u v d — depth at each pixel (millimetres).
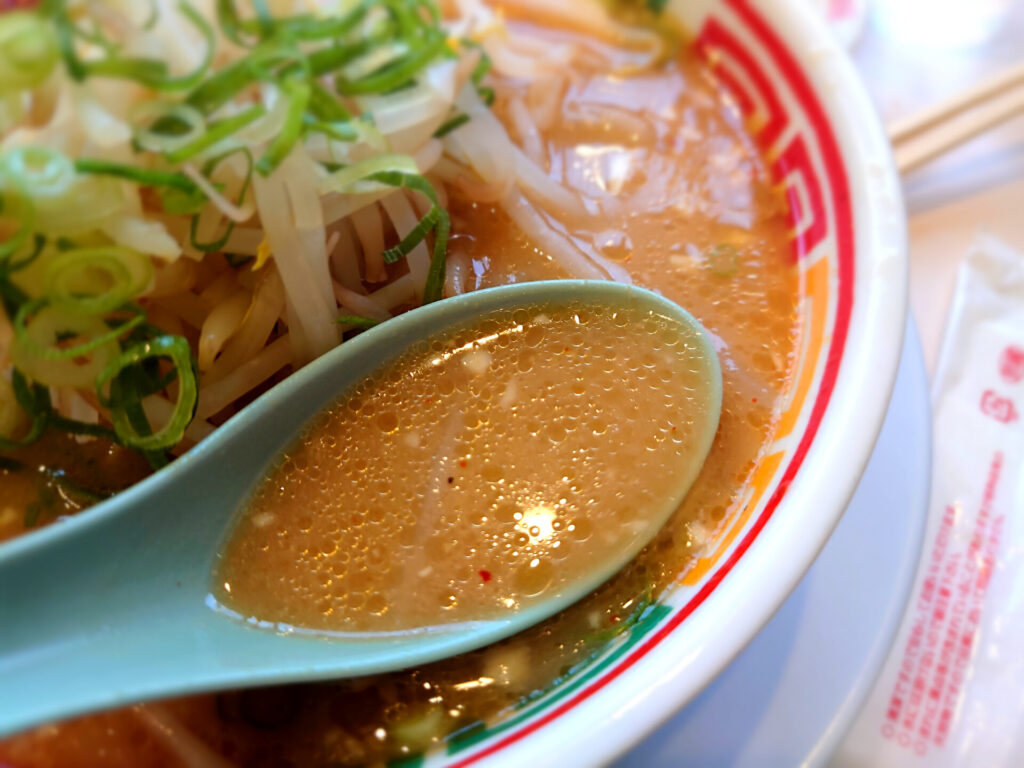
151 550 96
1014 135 183
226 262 115
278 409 104
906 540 121
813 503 88
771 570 85
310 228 110
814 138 122
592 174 140
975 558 136
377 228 121
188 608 97
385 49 122
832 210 116
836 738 110
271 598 101
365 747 98
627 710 79
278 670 89
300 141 108
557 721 82
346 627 99
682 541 105
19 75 91
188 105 102
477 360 112
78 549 91
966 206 174
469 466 107
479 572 102
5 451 112
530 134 140
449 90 122
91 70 94
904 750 123
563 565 102
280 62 110
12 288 98
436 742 96
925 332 160
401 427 110
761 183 134
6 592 87
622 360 112
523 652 101
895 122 179
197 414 112
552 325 114
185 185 100
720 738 109
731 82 143
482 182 129
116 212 98
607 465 107
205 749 99
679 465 106
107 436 108
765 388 116
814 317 113
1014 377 153
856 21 198
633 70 151
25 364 100
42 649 87
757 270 127
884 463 126
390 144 119
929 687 127
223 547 102
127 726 100
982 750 122
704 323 122
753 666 113
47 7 93
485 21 147
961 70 195
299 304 112
